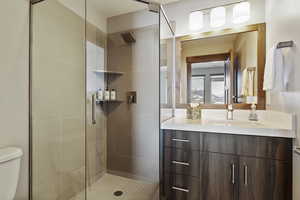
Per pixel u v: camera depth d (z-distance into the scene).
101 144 2.01
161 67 1.78
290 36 1.18
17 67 1.16
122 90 2.00
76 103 1.68
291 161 1.12
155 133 1.74
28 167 1.24
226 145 1.29
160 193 1.54
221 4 1.80
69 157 1.60
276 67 1.27
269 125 1.32
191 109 1.81
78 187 1.69
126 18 1.96
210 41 1.88
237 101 1.77
